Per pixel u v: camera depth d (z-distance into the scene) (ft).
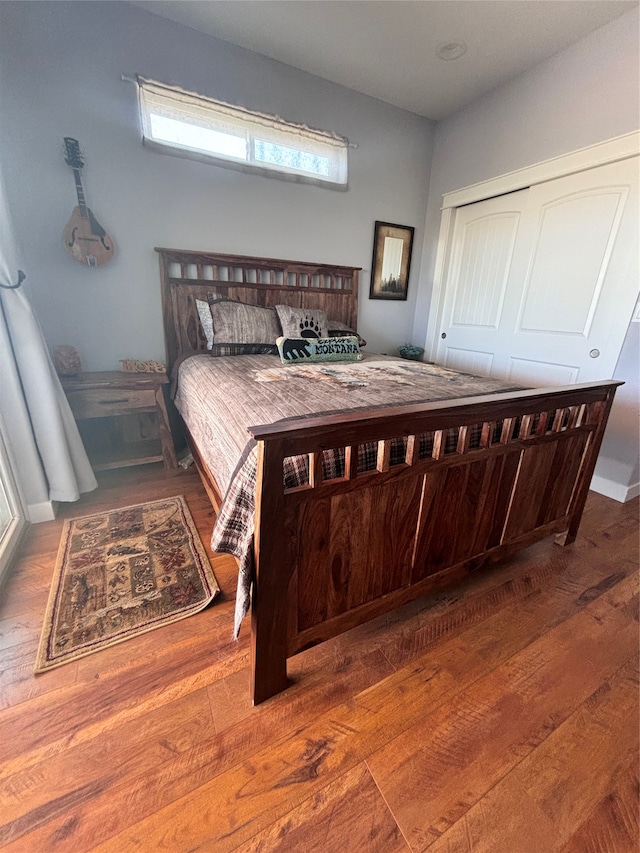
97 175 6.87
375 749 3.10
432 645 4.09
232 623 4.23
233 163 7.98
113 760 2.93
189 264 8.08
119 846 2.48
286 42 7.37
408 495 3.60
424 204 10.87
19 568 4.94
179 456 8.19
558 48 7.26
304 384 5.28
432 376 6.26
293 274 9.37
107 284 7.36
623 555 5.70
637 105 6.39
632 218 6.68
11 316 5.39
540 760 3.07
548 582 5.10
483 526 4.44
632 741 3.23
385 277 10.82
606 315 7.25
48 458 6.01
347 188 9.47
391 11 6.51
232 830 2.58
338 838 2.57
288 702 3.43
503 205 8.99
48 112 6.32
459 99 9.16
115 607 4.35
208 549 5.42
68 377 6.89
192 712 3.30
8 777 2.80
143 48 6.78
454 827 2.65
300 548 3.08
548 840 2.60
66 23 6.19
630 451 7.11
